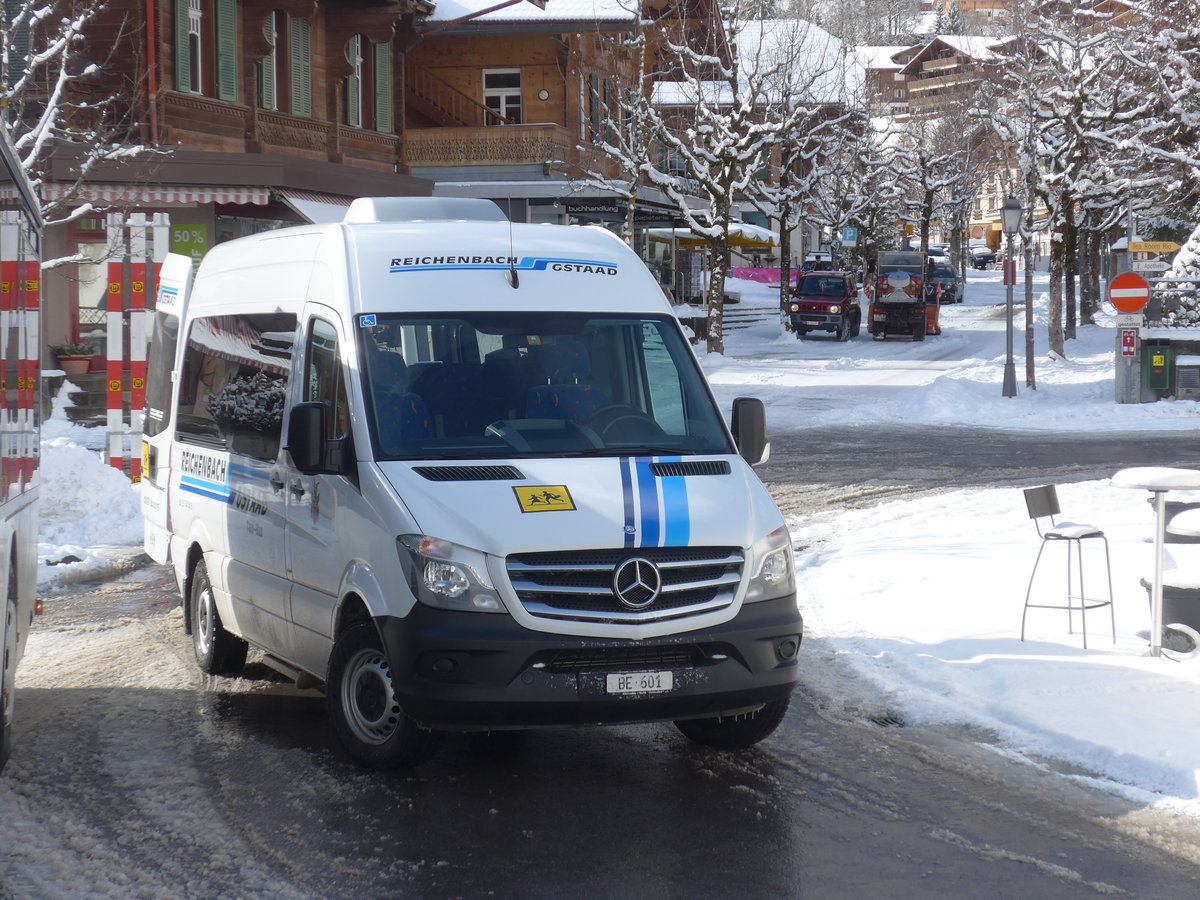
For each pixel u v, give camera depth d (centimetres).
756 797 758
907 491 2084
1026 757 832
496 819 717
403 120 4425
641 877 641
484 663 723
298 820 714
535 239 903
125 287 2044
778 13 6338
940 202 8875
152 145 3072
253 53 3559
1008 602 1234
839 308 5994
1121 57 4291
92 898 610
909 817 727
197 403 1075
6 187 779
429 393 817
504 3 4669
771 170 8019
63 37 2502
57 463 1797
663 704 745
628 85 5316
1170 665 1009
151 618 1247
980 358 4922
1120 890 631
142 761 813
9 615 778
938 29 10600
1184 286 3516
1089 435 2898
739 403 856
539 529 736
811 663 1056
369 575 766
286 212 3675
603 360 858
